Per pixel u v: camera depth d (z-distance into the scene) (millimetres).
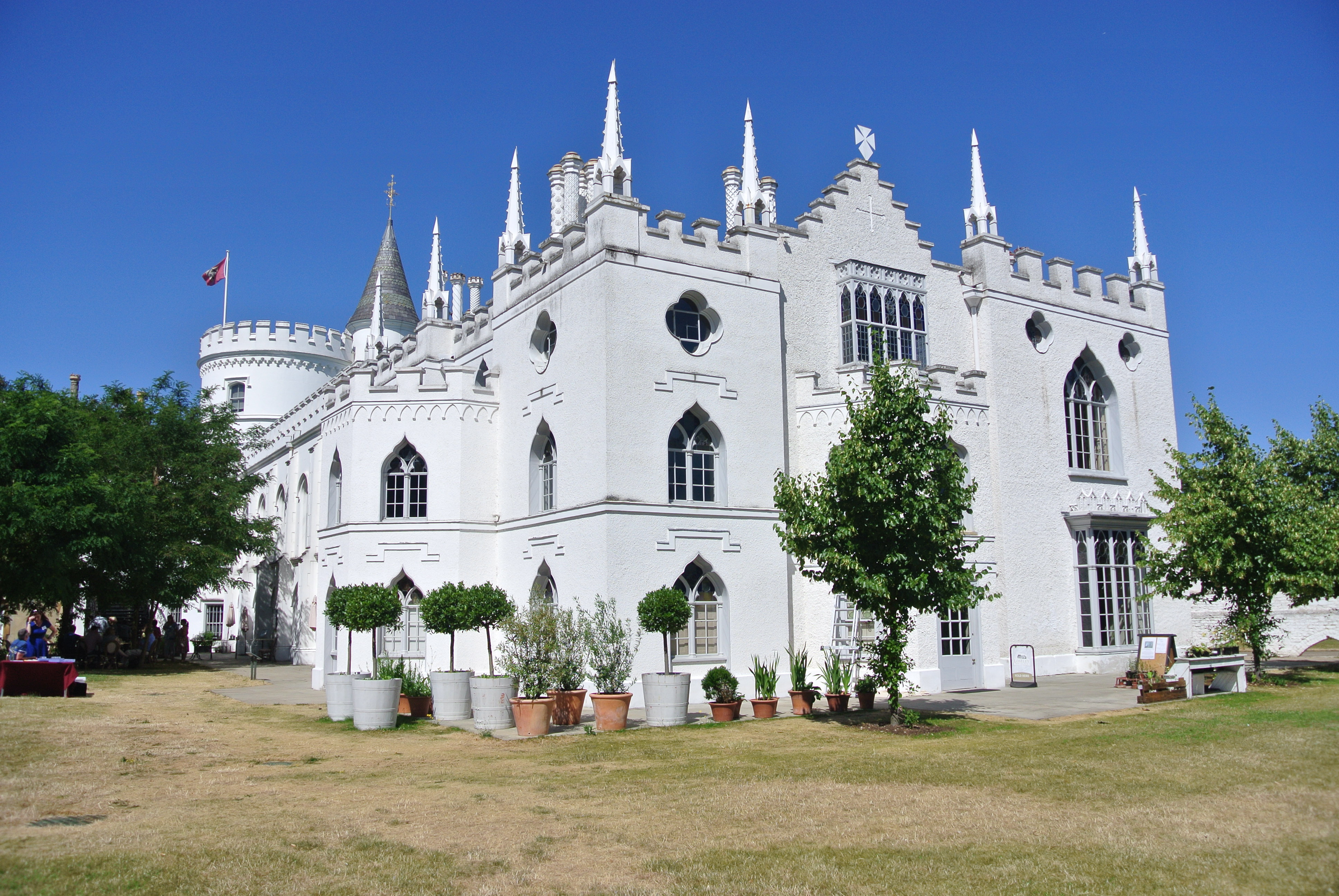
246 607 48625
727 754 15078
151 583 35406
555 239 25375
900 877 8141
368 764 14320
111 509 29531
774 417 24922
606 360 22438
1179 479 30938
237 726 18844
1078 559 30328
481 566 26281
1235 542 24531
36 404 29016
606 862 8750
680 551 22781
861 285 27500
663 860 8789
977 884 7926
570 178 28734
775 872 8328
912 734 17016
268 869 8469
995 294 30203
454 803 11352
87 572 32094
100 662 36406
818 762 14055
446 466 26500
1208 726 16703
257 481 41812
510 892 7914
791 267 26594
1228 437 25047
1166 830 9492
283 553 42625
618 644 19719
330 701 19953
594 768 13891
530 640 18609
